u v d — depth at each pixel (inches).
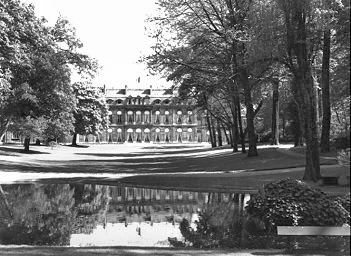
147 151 3917.3
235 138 2223.2
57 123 2854.3
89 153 3474.4
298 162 1461.6
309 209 502.0
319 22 975.0
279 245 468.8
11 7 1513.3
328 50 1482.5
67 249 425.7
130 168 1957.4
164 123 6259.8
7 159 2107.5
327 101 1547.7
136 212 749.9
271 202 531.5
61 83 1780.3
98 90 4288.9
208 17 1578.5
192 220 666.8
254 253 411.5
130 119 6259.8
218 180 1141.1
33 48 1668.3
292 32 976.9
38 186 1171.3
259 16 1037.2
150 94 6338.6
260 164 1552.7
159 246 492.4
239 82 1638.8
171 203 848.9
